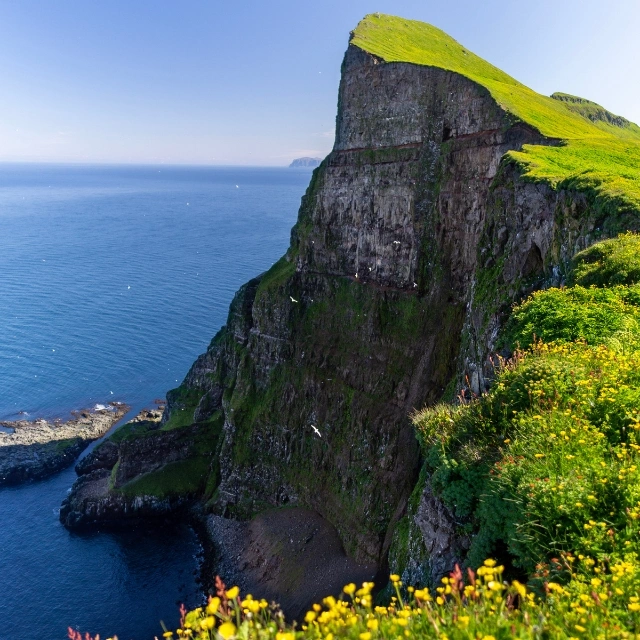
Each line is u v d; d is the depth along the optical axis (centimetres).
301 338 8619
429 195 7525
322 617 848
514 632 802
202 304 16188
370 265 8319
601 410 1539
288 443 8119
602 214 3341
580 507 1198
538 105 7669
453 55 10125
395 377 7412
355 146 8644
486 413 1870
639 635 787
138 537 7800
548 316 2306
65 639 5981
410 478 6631
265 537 7269
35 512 8319
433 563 1956
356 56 8500
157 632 6119
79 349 13250
